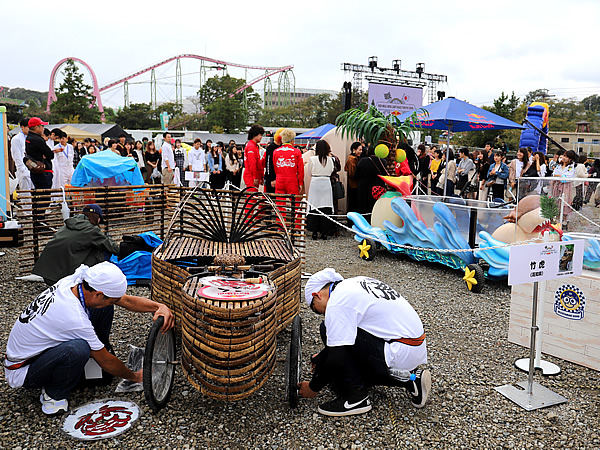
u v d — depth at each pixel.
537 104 13.71
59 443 2.88
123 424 3.07
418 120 10.84
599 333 4.03
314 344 4.46
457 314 5.35
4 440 2.88
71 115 70.38
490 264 6.21
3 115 7.78
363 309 3.12
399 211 7.56
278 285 3.62
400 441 3.00
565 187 4.69
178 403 3.35
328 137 11.44
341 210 11.16
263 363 3.04
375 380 3.29
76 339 3.08
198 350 2.94
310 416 3.24
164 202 7.85
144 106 100.06
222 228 4.92
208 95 99.25
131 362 3.69
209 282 3.22
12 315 4.86
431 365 4.07
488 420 3.28
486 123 10.77
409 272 7.12
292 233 6.53
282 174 8.63
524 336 4.50
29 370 3.07
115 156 9.02
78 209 6.88
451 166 12.60
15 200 8.03
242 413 3.25
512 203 7.06
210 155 15.75
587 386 3.80
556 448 2.98
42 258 5.12
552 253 3.54
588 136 60.50
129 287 5.81
